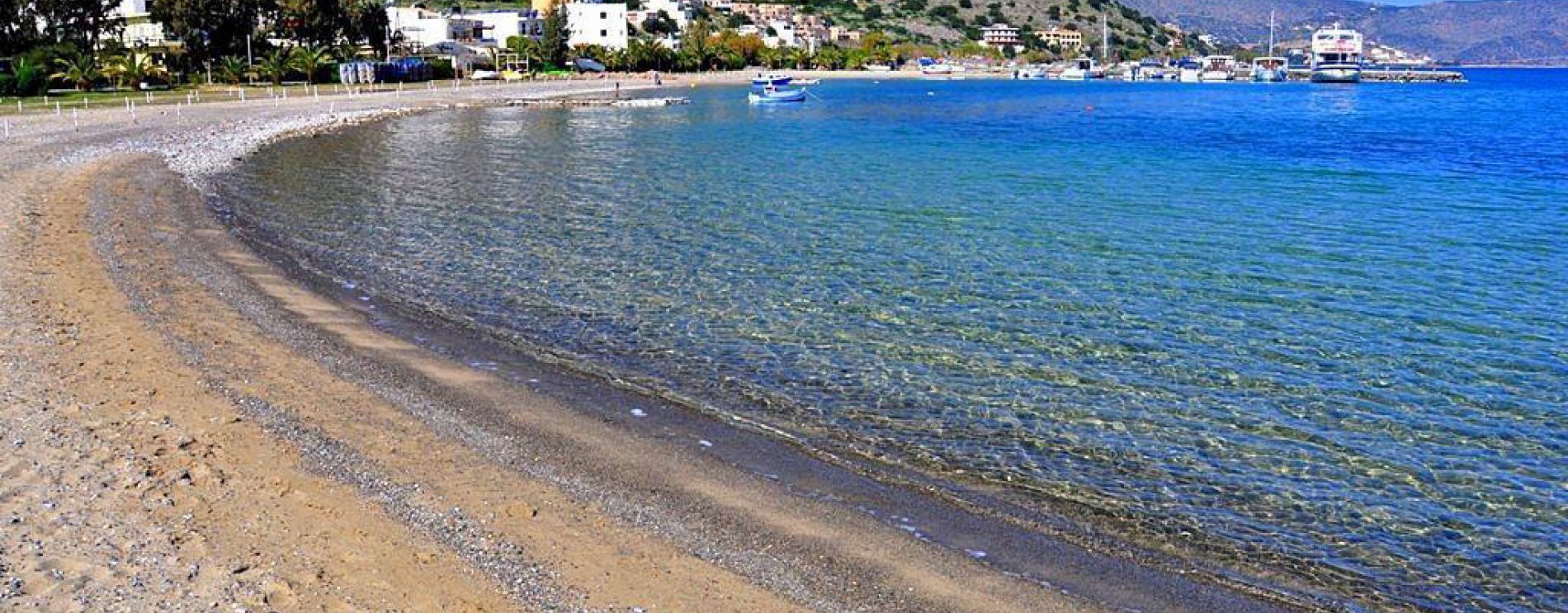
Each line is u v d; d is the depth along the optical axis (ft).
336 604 32.65
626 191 138.21
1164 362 64.95
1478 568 40.50
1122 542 41.81
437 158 177.88
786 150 202.59
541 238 102.83
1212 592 37.96
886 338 69.56
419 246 97.96
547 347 66.74
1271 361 65.51
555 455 47.67
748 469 47.44
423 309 75.46
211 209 114.42
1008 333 70.90
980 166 176.14
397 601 33.19
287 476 42.39
